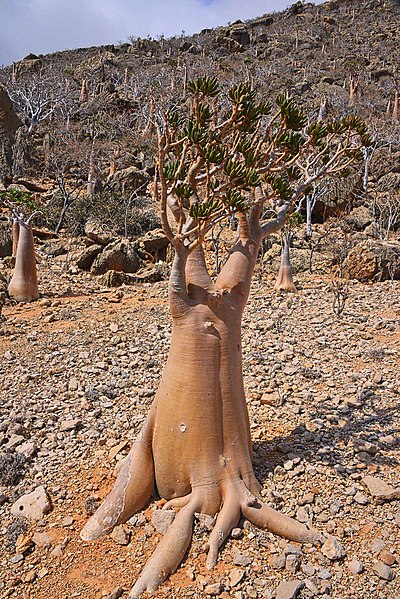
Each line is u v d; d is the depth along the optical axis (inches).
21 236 457.7
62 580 131.7
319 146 173.8
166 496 153.9
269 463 172.1
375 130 1112.2
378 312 384.2
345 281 517.7
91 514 154.2
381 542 137.2
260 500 148.6
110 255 582.2
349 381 245.8
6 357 289.0
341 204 901.8
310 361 275.0
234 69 2400.3
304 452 177.3
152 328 346.0
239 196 136.6
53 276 573.0
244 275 153.6
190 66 2468.0
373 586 124.7
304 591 122.8
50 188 1077.1
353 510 150.0
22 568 136.4
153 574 126.0
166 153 135.3
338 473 165.5
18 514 155.8
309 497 153.1
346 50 2994.6
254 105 144.6
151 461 154.5
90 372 262.7
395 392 232.4
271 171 153.3
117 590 125.5
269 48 3134.8
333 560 131.9
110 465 177.2
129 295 477.7
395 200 833.5
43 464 179.8
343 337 315.9
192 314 144.1
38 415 214.4
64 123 1692.9
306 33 3449.8
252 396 225.5
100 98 1973.4
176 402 145.3
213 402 144.8
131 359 284.2
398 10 3811.5
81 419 209.9
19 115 1657.2
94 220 759.7
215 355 145.3
